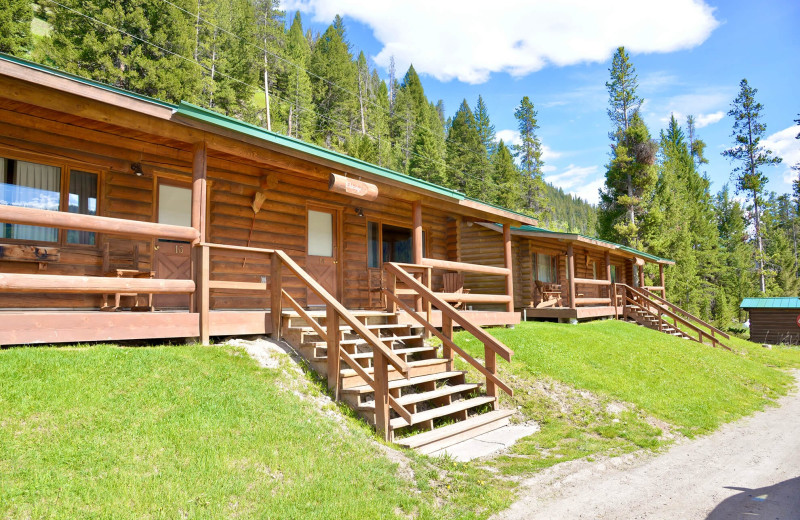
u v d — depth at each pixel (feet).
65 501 11.37
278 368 21.26
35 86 19.03
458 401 24.71
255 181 34.01
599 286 81.20
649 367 39.96
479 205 40.34
